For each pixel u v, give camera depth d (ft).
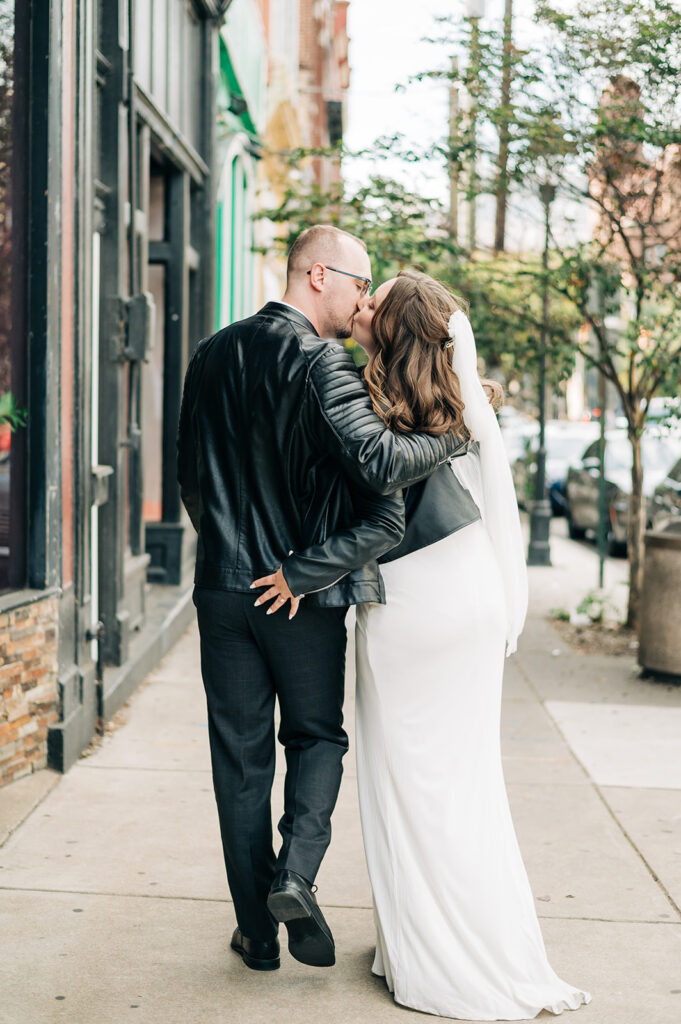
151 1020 10.14
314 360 9.86
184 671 24.35
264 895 10.71
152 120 25.66
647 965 11.47
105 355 20.97
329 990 10.77
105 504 21.17
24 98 16.30
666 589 24.61
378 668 10.44
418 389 10.02
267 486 10.11
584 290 28.37
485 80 26.99
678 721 21.65
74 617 17.66
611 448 51.34
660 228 28.40
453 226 30.86
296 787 10.43
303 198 32.04
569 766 18.56
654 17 25.36
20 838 14.39
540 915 12.66
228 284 40.40
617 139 26.08
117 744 18.65
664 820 15.97
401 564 10.41
